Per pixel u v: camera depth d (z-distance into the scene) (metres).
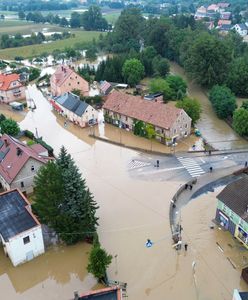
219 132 84.69
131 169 66.94
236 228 48.88
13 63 153.25
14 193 50.28
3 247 47.47
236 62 112.94
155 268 45.03
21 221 45.66
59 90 103.19
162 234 50.53
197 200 57.75
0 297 41.97
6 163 59.09
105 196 59.16
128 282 43.06
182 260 46.19
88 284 43.38
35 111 97.56
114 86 117.06
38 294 42.31
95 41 179.00
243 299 35.94
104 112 87.75
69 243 48.03
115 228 51.88
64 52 166.38
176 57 145.75
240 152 72.62
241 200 48.53
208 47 110.31
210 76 109.94
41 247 47.09
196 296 41.22
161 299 40.88
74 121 88.25
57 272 45.06
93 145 76.94
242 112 79.12
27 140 78.06
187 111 82.50
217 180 62.53
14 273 44.94
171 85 107.06
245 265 45.34
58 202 46.34
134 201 57.78
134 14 176.25
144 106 80.31
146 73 127.31
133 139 78.94
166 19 163.38
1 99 104.19
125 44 160.25
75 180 46.97
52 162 48.09
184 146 75.31
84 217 47.25
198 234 50.53
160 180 63.16
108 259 42.03
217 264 45.53
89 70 129.88
